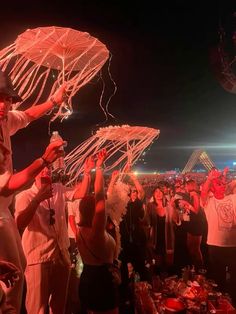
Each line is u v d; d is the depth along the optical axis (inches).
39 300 110.0
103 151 101.7
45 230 112.0
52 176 99.2
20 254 78.5
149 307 128.0
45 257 111.3
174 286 147.6
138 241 175.3
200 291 142.6
